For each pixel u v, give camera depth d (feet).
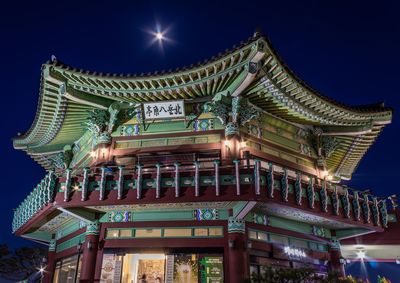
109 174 60.80
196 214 60.85
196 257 57.98
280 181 59.00
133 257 66.54
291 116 76.07
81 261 66.18
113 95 69.92
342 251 89.56
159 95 68.64
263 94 68.13
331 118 77.46
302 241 69.72
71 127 83.97
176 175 57.26
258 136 70.69
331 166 98.07
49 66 65.98
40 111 79.20
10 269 131.95
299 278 44.21
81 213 62.13
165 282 56.65
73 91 69.36
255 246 59.57
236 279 54.13
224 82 65.51
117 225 62.64
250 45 57.21
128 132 71.97
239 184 55.06
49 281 80.64
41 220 74.38
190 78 64.69
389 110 82.23
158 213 62.28
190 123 70.13
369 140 88.69
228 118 67.67
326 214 64.13
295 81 64.80
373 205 74.38
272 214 64.69
